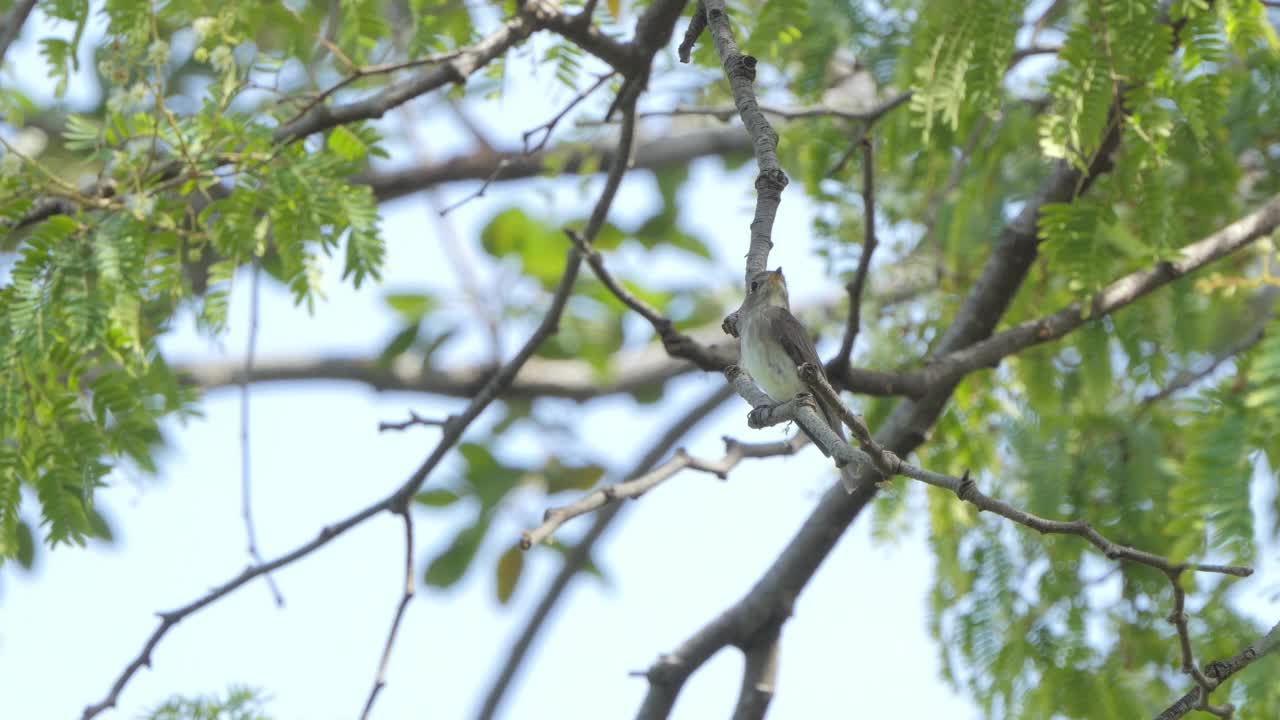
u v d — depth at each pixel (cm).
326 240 921
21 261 865
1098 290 919
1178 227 1031
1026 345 1070
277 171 910
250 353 1057
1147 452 1133
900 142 1185
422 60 964
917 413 1127
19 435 895
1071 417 1174
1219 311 1160
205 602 1019
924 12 897
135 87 879
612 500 1050
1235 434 894
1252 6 865
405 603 1065
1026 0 872
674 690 1184
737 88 768
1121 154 916
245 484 1048
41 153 1229
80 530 909
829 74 1222
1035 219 1115
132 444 930
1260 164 1218
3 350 852
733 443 1162
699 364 1052
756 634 1196
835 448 614
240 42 959
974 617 1135
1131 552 630
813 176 1262
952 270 1245
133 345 888
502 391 1128
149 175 895
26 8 973
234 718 990
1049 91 883
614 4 1162
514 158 1072
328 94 943
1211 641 1052
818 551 1183
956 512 1175
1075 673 1084
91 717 984
